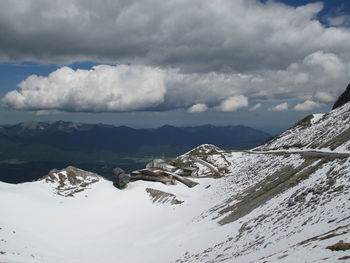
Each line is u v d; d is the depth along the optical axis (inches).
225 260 1696.6
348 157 2300.7
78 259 2495.1
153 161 5452.8
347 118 4382.4
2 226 2608.3
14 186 3833.7
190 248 2301.9
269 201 2474.2
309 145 4446.4
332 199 1797.5
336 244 1138.7
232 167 5017.2
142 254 2534.5
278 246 1541.6
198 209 3405.5
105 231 3216.0
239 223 2352.4
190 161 5634.8
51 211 3356.3
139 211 3698.3
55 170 4365.2
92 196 3971.5
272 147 5521.7
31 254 2268.7
